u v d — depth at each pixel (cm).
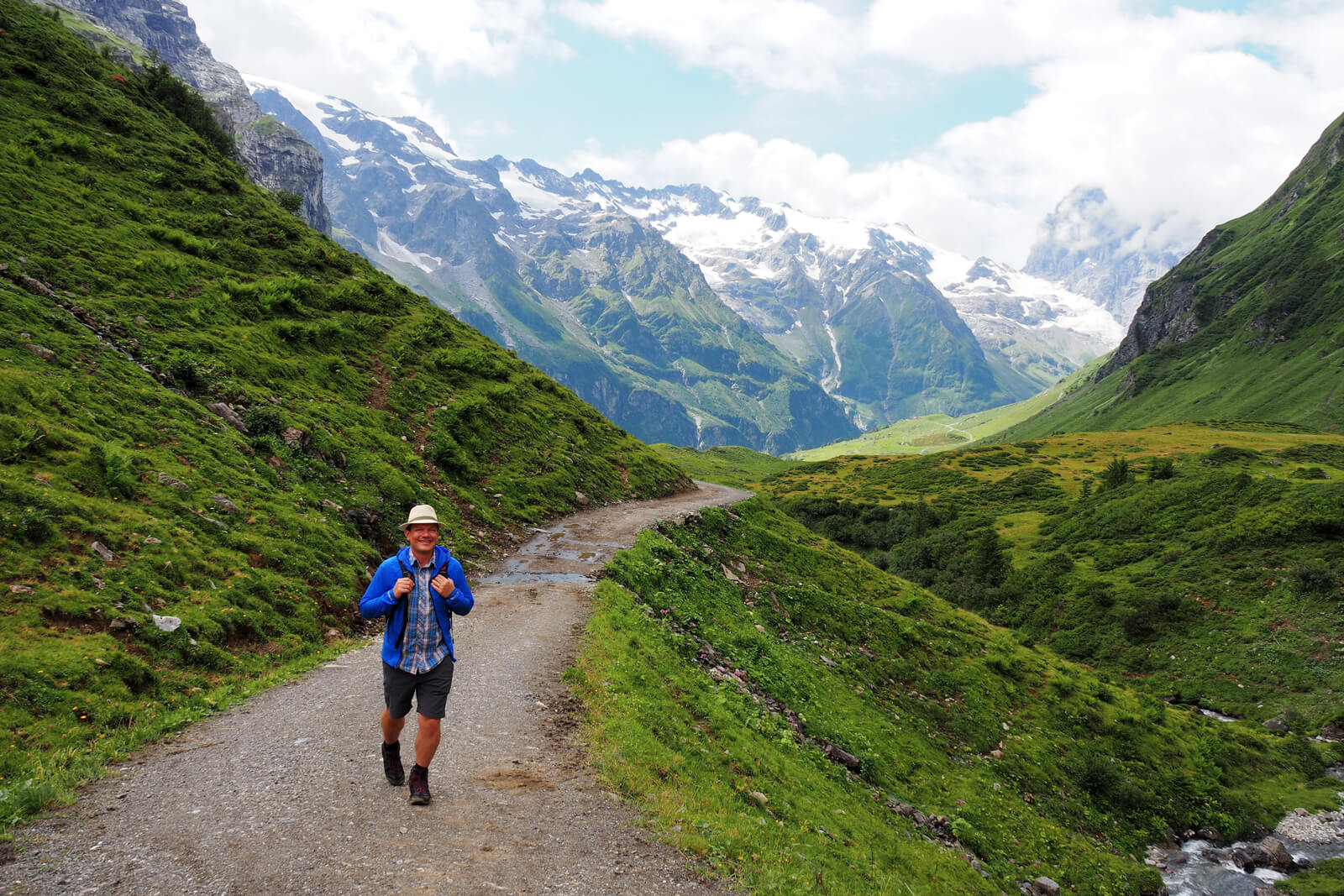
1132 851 3403
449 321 6156
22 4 6119
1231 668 6725
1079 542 10075
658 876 882
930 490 15900
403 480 3133
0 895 628
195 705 1294
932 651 4319
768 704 2519
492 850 850
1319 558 7531
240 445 2556
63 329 2634
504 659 1741
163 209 4606
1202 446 17038
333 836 824
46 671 1175
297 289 4475
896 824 2230
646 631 2355
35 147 4250
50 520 1555
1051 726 4050
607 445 5947
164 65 6869
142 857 738
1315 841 3850
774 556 4750
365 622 2088
